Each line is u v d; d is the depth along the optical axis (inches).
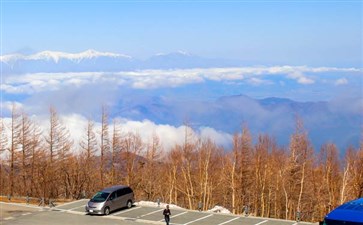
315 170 3115.2
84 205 2003.0
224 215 1744.6
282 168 3029.0
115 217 1740.9
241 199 2992.1
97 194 1838.1
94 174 3179.1
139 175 3255.4
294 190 3009.4
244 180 3009.4
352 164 2920.8
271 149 3171.8
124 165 3213.6
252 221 1622.8
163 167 3395.7
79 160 3203.7
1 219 1733.5
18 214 1833.2
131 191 1936.5
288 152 3191.4
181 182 3233.3
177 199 3366.1
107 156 3166.8
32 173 3021.7
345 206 1291.8
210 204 3088.1
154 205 1955.0
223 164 3235.7
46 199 2342.5
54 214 1824.6
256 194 2997.0
